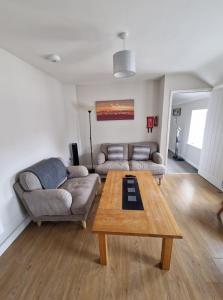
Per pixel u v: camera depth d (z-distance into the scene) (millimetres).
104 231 1320
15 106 2059
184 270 1448
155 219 1439
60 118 3441
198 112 4387
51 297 1277
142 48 2031
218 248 1684
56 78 3236
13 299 1276
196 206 2441
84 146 4246
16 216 1996
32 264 1571
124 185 2107
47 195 1890
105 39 1768
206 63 2557
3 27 1469
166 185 3150
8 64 1948
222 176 2861
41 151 2664
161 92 3527
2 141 1830
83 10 1289
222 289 1296
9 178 1920
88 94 3922
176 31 1649
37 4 1194
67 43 1821
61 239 1885
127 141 4086
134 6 1264
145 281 1365
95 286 1344
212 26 1565
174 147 5820
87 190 2266
